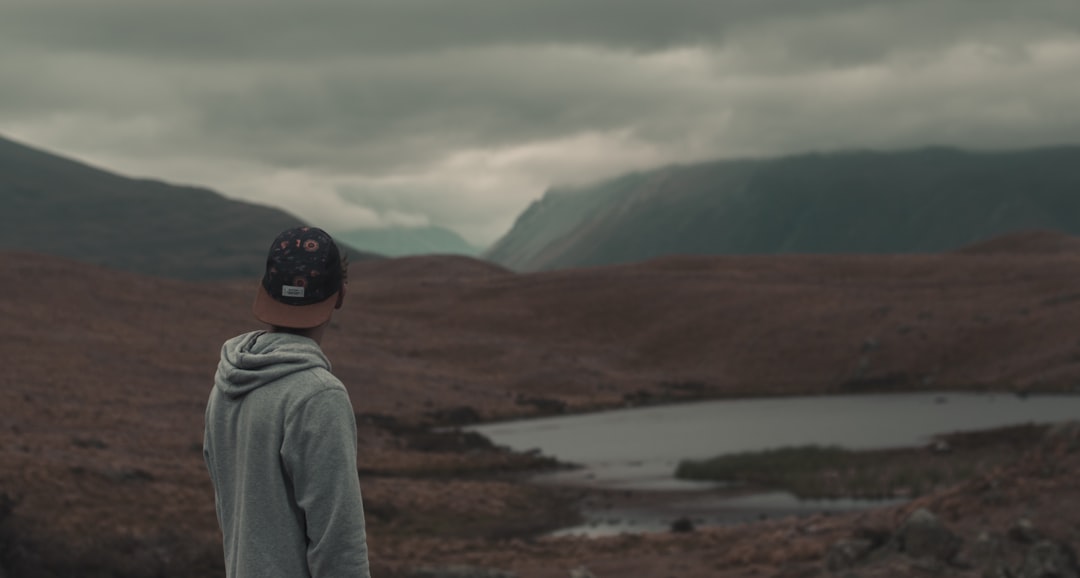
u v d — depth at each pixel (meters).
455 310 159.25
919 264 171.25
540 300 162.62
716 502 47.72
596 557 30.08
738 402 103.44
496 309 158.50
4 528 16.22
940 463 54.16
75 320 104.00
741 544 29.50
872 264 175.50
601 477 58.16
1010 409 82.38
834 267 176.75
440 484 52.59
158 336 105.19
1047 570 17.50
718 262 193.38
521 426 88.25
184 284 138.00
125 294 121.00
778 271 177.50
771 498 48.00
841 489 48.22
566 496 51.22
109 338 99.06
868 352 120.75
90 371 83.81
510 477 59.44
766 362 125.56
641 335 142.62
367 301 168.62
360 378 102.69
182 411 74.69
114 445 54.03
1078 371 100.81
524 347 134.25
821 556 24.55
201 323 116.69
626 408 102.56
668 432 78.88
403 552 31.58
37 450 42.09
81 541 17.98
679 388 117.12
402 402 95.88
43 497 33.03
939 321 124.88
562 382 117.31
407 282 185.62
